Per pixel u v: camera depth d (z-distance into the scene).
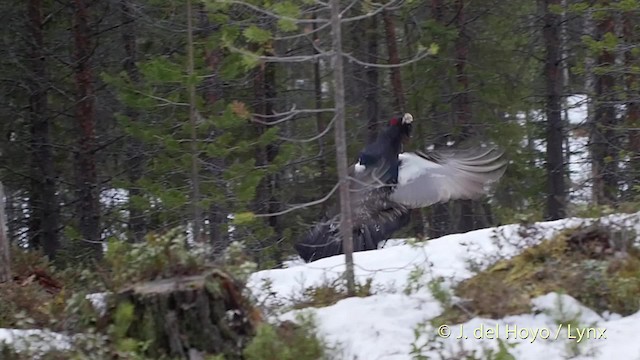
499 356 6.58
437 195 9.30
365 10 9.05
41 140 20.84
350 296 9.10
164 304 7.08
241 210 16.86
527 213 11.20
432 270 10.26
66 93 21.73
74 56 20.72
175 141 15.66
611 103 18.78
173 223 16.86
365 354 7.39
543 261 9.05
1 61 20.02
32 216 21.95
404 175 9.43
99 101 21.55
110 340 7.01
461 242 11.48
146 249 7.65
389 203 9.40
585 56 23.42
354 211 9.42
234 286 7.44
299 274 11.13
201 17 18.75
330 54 8.73
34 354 6.92
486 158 9.42
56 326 7.83
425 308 8.38
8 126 20.91
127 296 7.24
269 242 21.28
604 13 17.78
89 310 7.45
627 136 20.64
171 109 18.50
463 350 7.02
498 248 10.19
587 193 26.02
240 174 16.39
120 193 22.12
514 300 8.12
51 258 21.02
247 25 14.23
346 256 9.05
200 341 7.12
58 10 20.50
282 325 7.71
